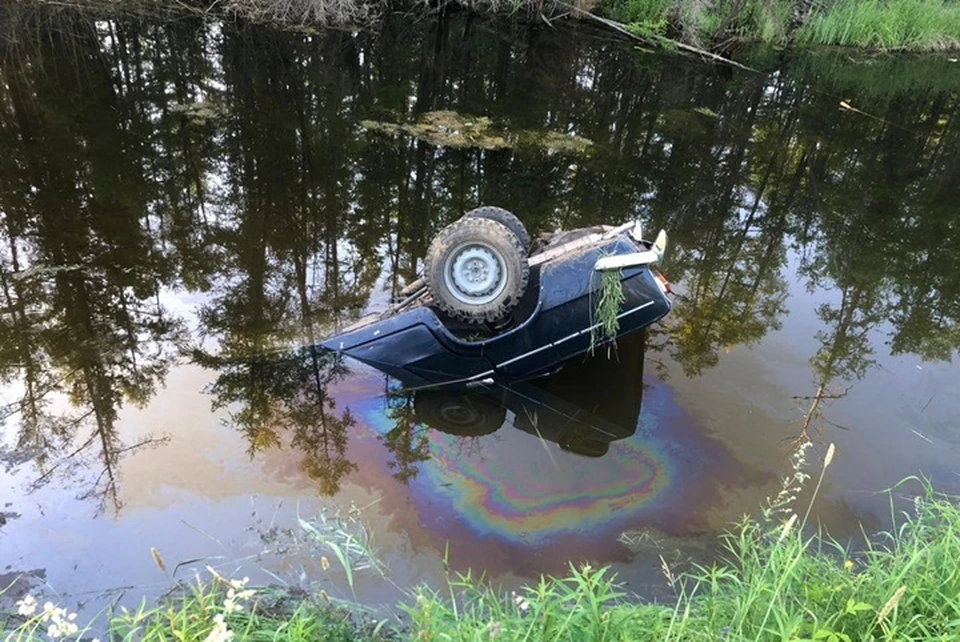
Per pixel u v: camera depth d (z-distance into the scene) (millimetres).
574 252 4621
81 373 4398
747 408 4633
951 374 5270
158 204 6887
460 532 3453
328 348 4832
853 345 5574
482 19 16703
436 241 4594
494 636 2219
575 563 3334
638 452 4168
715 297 6160
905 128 12656
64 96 9445
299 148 8680
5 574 3012
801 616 2215
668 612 2656
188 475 3646
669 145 10383
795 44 17984
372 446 4016
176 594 2939
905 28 18453
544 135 10141
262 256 6160
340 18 14484
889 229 8172
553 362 4746
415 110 10586
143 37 12227
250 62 11797
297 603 2877
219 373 4527
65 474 3598
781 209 8477
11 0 12766
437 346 4633
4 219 6223
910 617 2453
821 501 3838
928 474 4113
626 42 16281
